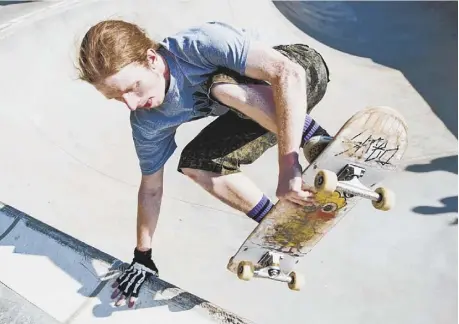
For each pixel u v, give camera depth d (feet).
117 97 7.23
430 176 20.31
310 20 31.09
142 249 9.02
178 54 7.29
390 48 30.12
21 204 14.82
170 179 18.60
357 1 33.71
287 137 6.93
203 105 7.77
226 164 8.48
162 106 7.65
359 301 15.23
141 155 8.44
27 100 18.37
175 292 8.91
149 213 8.80
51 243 9.84
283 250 8.98
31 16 20.27
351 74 27.27
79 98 19.90
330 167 7.66
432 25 32.35
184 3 25.17
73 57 20.18
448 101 25.46
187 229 16.85
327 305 15.03
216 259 16.02
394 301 15.35
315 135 8.26
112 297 8.82
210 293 14.90
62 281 9.14
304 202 7.76
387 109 7.15
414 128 23.50
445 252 16.97
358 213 18.19
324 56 28.48
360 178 7.95
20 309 8.64
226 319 8.63
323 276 15.85
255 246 8.86
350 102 24.91
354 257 16.58
